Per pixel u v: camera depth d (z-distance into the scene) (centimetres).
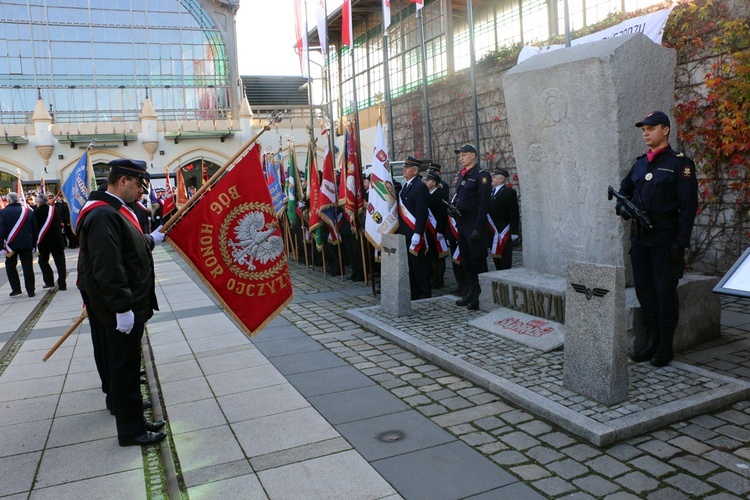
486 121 1303
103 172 2903
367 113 2033
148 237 427
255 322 468
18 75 3144
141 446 391
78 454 384
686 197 438
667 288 455
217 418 427
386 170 781
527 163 639
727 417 387
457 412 416
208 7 3391
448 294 820
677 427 375
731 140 778
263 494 319
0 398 496
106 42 3269
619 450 349
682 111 839
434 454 355
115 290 360
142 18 3319
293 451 368
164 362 573
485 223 670
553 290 560
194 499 317
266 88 3806
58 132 2714
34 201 1530
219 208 455
